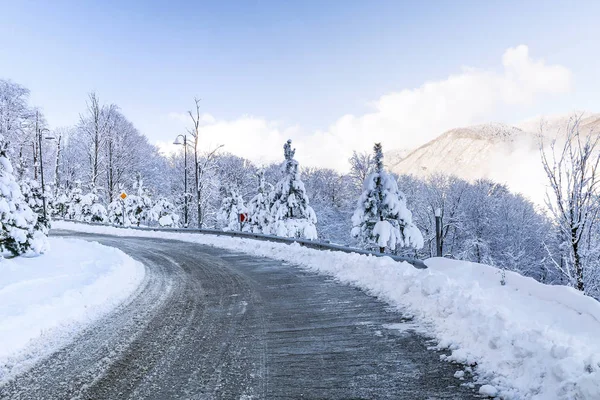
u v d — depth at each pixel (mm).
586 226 12820
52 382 4262
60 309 7203
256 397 3764
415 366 4410
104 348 5395
